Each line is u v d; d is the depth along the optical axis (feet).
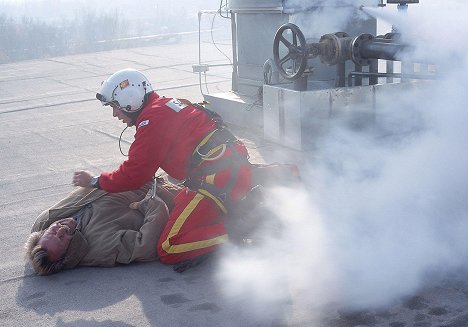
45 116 30.73
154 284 13.10
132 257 13.87
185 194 14.07
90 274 13.74
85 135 26.43
